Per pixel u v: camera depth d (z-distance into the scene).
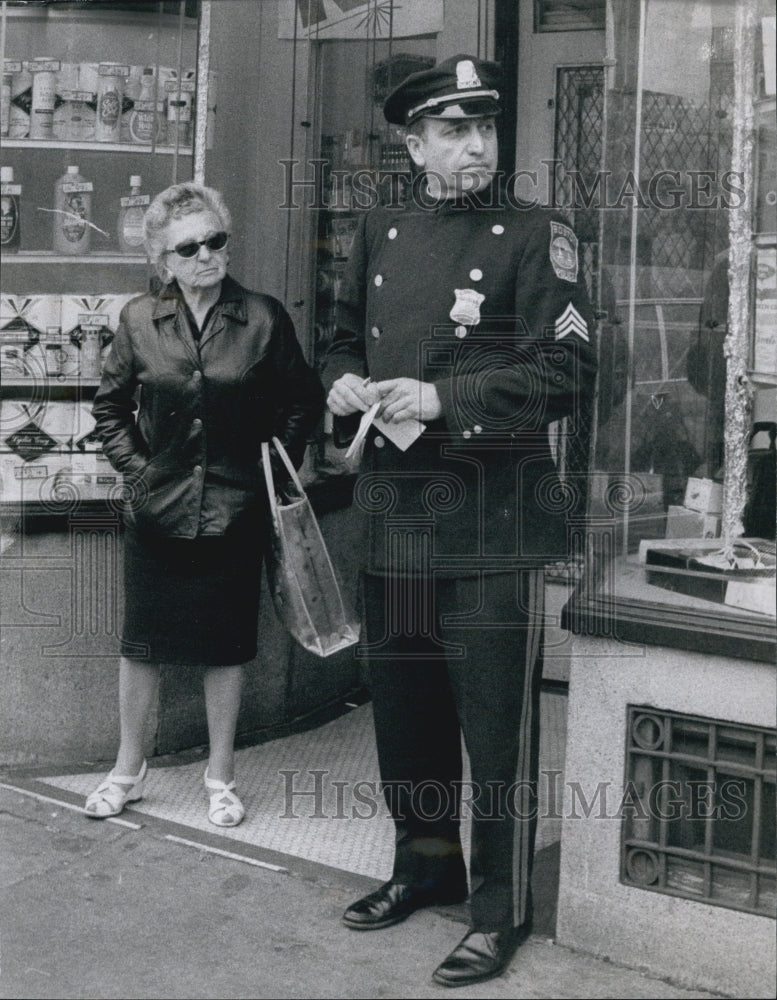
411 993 3.07
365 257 3.35
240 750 4.46
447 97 3.04
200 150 4.21
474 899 3.18
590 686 3.16
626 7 3.21
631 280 3.25
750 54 3.04
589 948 3.22
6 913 3.43
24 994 3.07
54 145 4.20
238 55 4.34
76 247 4.22
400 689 3.33
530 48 4.43
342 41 4.43
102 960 3.21
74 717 4.31
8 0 4.14
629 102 3.24
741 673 2.99
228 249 3.87
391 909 3.36
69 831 3.88
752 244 3.09
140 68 4.20
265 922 3.39
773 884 3.06
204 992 3.08
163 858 3.72
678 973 3.11
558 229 3.10
